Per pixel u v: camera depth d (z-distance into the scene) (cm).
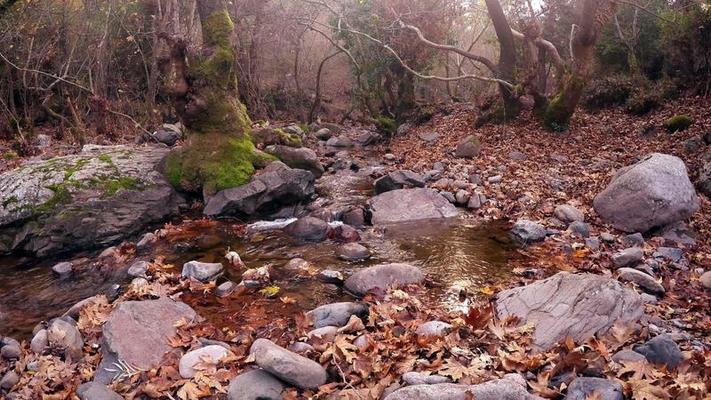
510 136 1396
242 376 403
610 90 1552
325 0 1956
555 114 1380
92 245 820
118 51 1998
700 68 1397
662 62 1631
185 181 962
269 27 1983
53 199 827
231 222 888
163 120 1895
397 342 452
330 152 1467
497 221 834
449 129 1628
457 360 420
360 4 1775
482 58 1533
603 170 1055
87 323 536
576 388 366
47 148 1449
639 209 743
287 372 395
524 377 396
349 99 2473
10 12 1566
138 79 2070
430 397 341
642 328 458
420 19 1764
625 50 1720
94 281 677
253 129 1127
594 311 452
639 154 1134
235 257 698
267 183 932
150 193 909
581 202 872
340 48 1850
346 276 641
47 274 716
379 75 1911
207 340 481
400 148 1555
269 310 558
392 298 560
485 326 475
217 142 989
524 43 1612
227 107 1016
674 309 532
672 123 1229
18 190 836
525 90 1426
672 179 748
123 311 493
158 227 878
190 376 429
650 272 618
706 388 363
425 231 798
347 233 777
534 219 823
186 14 1861
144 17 1939
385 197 895
